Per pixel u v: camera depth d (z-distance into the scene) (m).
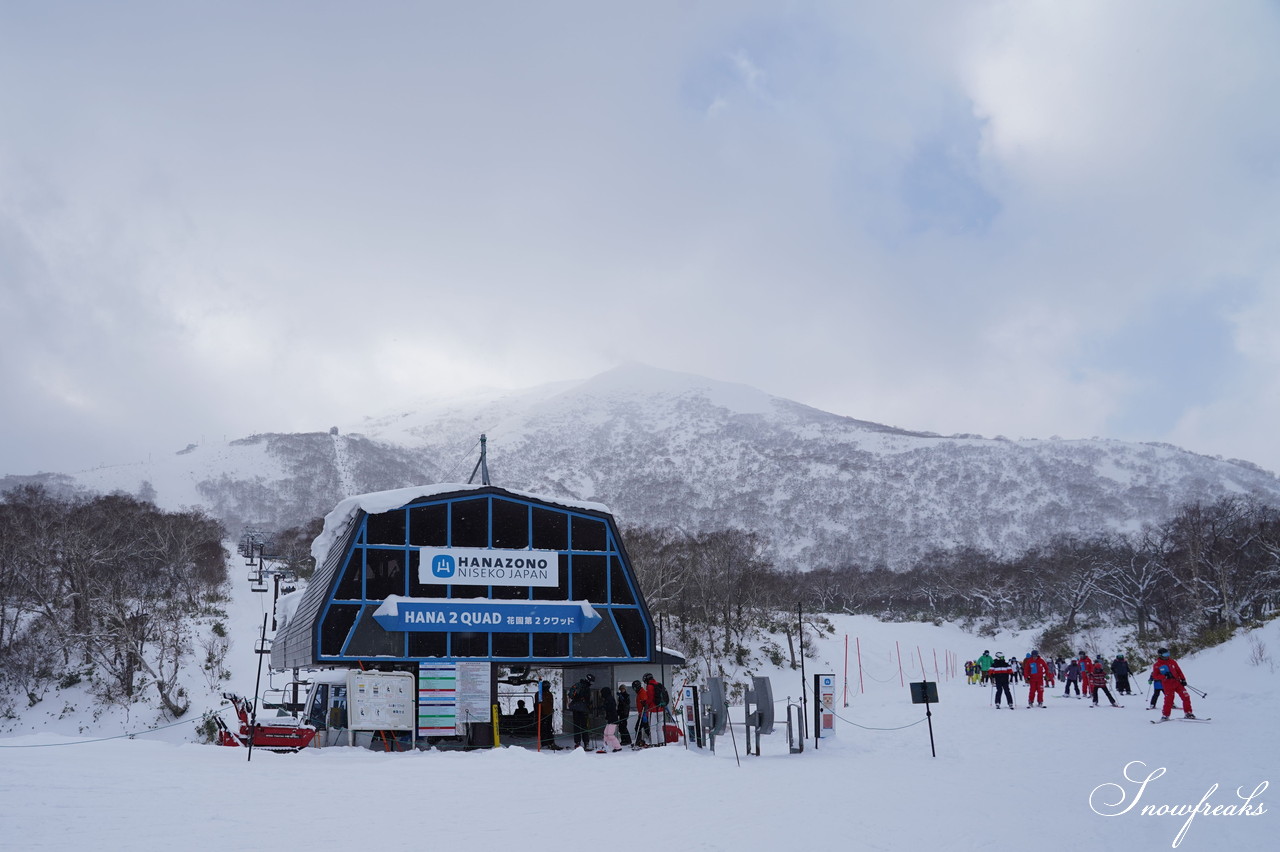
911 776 17.92
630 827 12.26
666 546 82.94
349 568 30.19
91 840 10.28
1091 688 34.25
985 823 12.55
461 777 18.09
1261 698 32.06
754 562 95.81
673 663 33.66
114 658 51.25
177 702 48.50
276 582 47.59
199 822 11.73
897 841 11.34
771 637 71.81
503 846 10.78
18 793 13.50
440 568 30.67
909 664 77.75
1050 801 14.38
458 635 30.42
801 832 11.90
